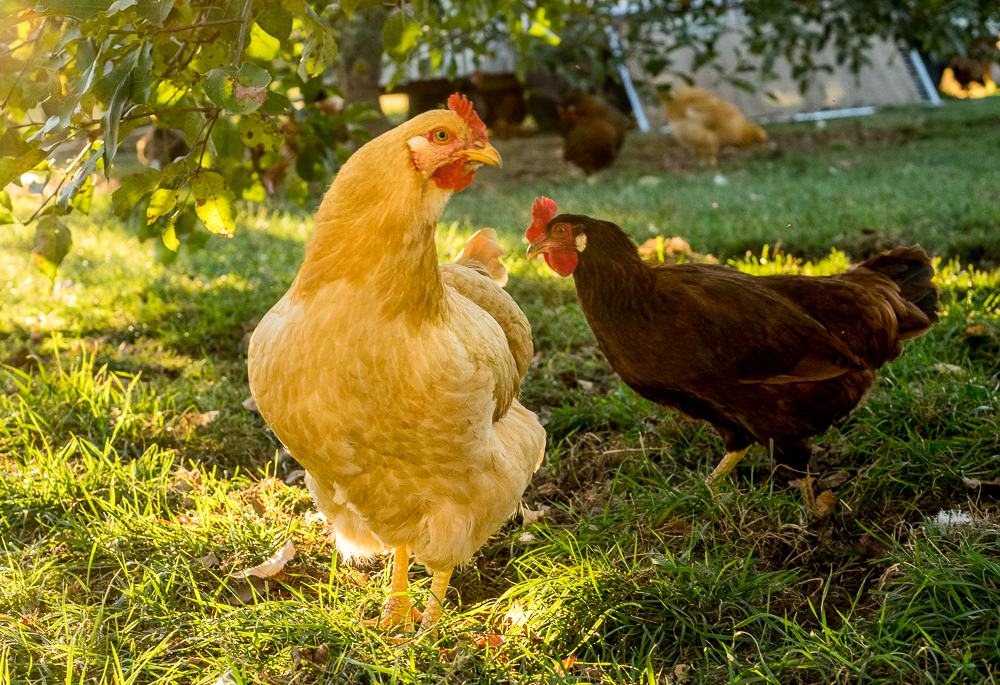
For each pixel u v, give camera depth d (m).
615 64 9.19
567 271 3.40
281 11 2.79
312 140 4.32
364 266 2.19
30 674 2.55
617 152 11.86
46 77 2.77
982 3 9.03
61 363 4.86
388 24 3.46
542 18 4.93
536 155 13.80
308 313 2.25
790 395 3.30
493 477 2.64
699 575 2.97
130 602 2.89
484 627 2.84
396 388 2.26
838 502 3.52
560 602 2.84
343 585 3.09
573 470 3.96
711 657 2.69
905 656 2.46
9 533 3.31
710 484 3.55
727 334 3.22
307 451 2.43
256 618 2.75
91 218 8.99
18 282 6.40
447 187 2.18
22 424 4.00
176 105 3.14
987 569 2.67
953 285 5.44
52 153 2.82
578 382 4.66
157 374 4.94
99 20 2.44
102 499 3.44
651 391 3.56
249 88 2.39
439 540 2.58
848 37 9.47
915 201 7.97
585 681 2.55
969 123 14.23
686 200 9.03
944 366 4.22
